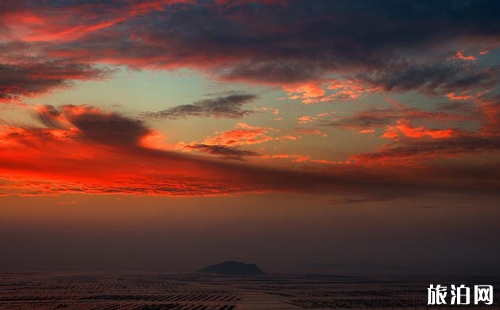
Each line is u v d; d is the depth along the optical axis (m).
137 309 152.00
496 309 160.12
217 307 161.00
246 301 189.88
